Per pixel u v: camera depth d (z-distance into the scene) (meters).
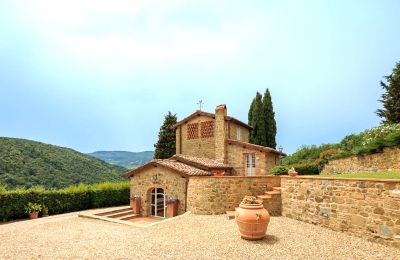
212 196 14.78
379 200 8.38
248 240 9.30
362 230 8.92
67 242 9.98
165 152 37.38
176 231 11.15
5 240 10.45
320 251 8.00
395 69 24.70
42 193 18.53
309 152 30.70
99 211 18.44
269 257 7.71
